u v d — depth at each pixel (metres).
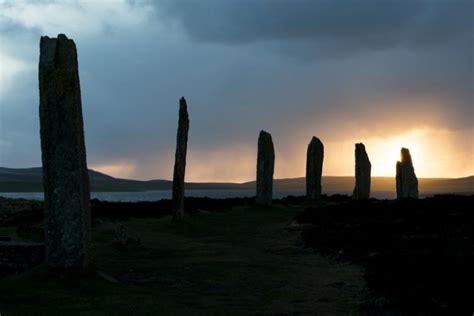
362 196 49.31
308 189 52.44
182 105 35.12
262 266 21.25
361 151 49.88
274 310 14.52
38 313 13.28
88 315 13.29
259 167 45.41
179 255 23.72
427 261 16.77
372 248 22.75
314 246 25.52
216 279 18.84
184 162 34.97
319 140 52.94
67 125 16.64
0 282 16.33
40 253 18.39
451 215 28.62
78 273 16.56
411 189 46.97
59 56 16.86
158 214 37.78
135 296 15.52
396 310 13.59
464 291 13.32
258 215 40.34
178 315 13.70
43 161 16.78
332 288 17.19
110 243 25.56
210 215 38.84
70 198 16.69
